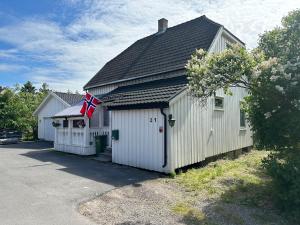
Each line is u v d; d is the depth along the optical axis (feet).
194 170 36.60
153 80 48.93
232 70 24.61
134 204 22.97
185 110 37.22
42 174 34.30
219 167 37.65
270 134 24.31
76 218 19.84
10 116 89.45
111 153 45.50
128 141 39.40
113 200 23.93
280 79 21.99
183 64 43.68
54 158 47.60
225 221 19.72
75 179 31.50
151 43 62.59
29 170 36.96
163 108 34.50
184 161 36.45
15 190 26.94
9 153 55.11
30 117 93.81
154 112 35.86
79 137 51.24
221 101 47.19
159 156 34.99
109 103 44.04
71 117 52.54
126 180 31.04
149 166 36.17
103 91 60.13
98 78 63.72
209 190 26.61
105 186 28.35
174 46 52.75
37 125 93.35
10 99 91.61
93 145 50.01
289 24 24.59
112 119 42.09
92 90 63.36
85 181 30.55
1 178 32.12
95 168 38.14
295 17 24.06
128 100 40.22
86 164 41.39
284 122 22.88
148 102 35.32
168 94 35.83
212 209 21.86
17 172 35.63
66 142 55.16
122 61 64.44
